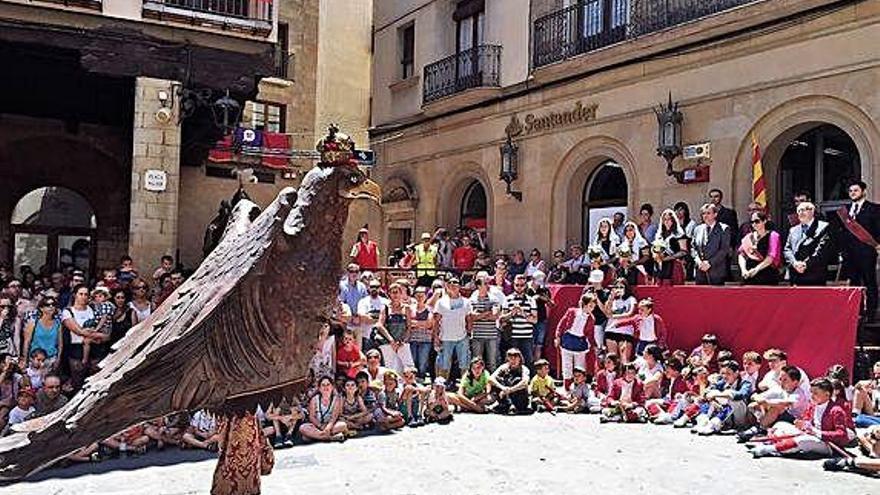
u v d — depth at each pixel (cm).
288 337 332
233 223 372
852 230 1093
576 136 1689
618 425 1072
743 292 1123
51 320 1012
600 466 812
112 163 2156
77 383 1020
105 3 1237
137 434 878
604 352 1245
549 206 1745
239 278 321
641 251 1290
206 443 902
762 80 1351
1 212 2069
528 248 1800
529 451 892
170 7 1265
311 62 2589
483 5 1969
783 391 949
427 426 1065
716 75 1422
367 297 1220
